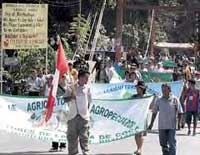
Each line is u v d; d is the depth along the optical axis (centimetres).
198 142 1816
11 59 2775
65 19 3975
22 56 2798
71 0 3941
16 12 1966
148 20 8000
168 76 3181
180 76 2627
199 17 7519
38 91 2453
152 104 1502
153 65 3803
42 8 2002
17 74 2762
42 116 1522
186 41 9231
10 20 1962
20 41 1981
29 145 1666
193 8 4966
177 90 2055
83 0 4300
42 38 2012
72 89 1348
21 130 1513
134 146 1697
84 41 3697
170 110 1403
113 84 2052
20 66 2784
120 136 1541
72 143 1358
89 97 1376
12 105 1511
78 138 1437
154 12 6106
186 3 4981
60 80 1523
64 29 3912
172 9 4972
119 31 4631
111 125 1543
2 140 1739
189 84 2005
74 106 1346
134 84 2048
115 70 3033
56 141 1531
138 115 1540
